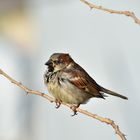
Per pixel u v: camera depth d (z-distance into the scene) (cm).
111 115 1309
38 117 1321
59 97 1031
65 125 1362
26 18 1330
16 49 1376
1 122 1297
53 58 1038
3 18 1292
